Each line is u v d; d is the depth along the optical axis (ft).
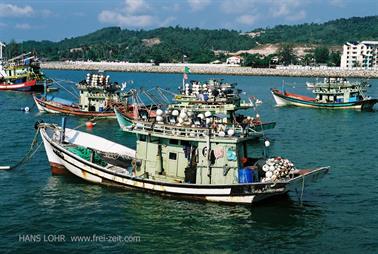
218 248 83.20
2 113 249.34
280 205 102.53
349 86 298.97
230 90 204.44
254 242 85.46
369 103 290.15
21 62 407.44
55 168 123.75
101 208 100.17
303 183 101.14
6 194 109.09
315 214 98.53
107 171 111.45
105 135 192.03
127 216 96.17
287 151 163.43
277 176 100.22
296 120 245.04
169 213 97.25
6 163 138.31
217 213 97.14
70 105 247.09
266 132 204.13
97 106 237.45
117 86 242.78
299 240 86.53
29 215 96.73
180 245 84.17
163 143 107.55
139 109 178.29
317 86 303.68
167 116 111.65
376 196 110.73
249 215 96.68
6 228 90.38
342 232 90.17
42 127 129.39
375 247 84.17
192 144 103.91
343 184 120.47
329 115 266.36
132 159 117.91
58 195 108.17
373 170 135.64
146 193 108.06
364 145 175.11
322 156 155.33
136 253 81.41
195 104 186.91
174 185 103.04
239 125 111.96
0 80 385.09
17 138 177.27
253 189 97.91
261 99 361.10
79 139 136.05
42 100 252.62
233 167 100.73
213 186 99.60
